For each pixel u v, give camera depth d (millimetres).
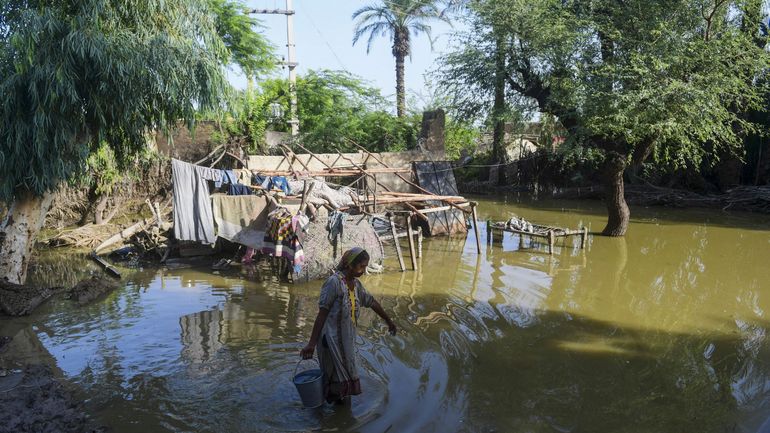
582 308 8336
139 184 15758
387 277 10250
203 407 4941
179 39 8523
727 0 12172
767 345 6883
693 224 16547
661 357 6441
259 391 5277
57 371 5762
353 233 10266
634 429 4785
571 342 6883
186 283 9672
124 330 7102
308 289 9328
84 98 7961
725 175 21562
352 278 4949
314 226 9914
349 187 13672
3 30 7578
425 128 20516
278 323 7445
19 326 7258
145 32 8070
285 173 13680
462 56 14156
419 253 11805
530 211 19531
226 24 20734
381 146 24406
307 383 4766
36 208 8633
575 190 23266
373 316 7809
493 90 14297
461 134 28750
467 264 11391
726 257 12039
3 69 7387
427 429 4629
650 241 13883
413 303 8508
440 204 14898
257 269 10727
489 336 7047
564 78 12977
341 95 25094
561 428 4762
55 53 7371
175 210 10594
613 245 13391
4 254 8406
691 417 5023
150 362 6016
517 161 26234
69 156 8156
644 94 11289
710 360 6379
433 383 5559
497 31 13391
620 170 13820
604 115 12273
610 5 13125
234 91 9586
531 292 9203
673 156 19469
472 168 28562
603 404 5238
